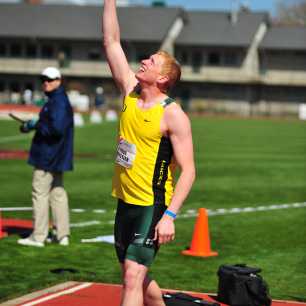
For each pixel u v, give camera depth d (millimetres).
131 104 7414
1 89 111250
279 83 106062
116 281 11070
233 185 24484
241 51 105750
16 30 107625
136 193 7301
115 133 51406
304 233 15922
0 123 58594
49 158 12953
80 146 39250
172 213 7199
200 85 108062
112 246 13719
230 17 108062
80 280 11094
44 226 13430
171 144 7301
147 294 7645
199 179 25984
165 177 7348
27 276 11172
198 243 13492
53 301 9789
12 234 14508
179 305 8852
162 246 14062
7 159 30781
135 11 108625
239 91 107188
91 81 108812
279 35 106688
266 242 14812
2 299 9812
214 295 10367
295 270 12430
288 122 82125
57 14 109938
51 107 12703
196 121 76500
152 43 105062
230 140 47938
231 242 14734
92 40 106500
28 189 21891
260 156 36344
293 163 33062
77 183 23703
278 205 20234
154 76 7277
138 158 7281
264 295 9812
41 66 109062
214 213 18500
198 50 107188
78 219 16734
